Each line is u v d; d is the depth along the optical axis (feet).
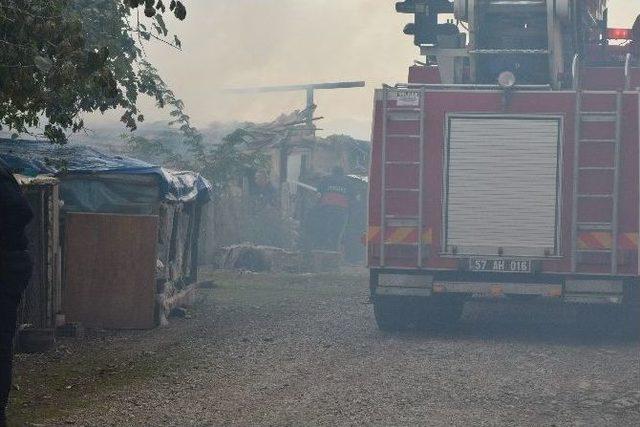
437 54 71.46
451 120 62.49
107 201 67.31
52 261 56.44
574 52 71.72
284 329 63.87
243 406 38.65
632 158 60.85
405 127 62.75
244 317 70.38
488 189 62.23
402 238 62.80
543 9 69.21
